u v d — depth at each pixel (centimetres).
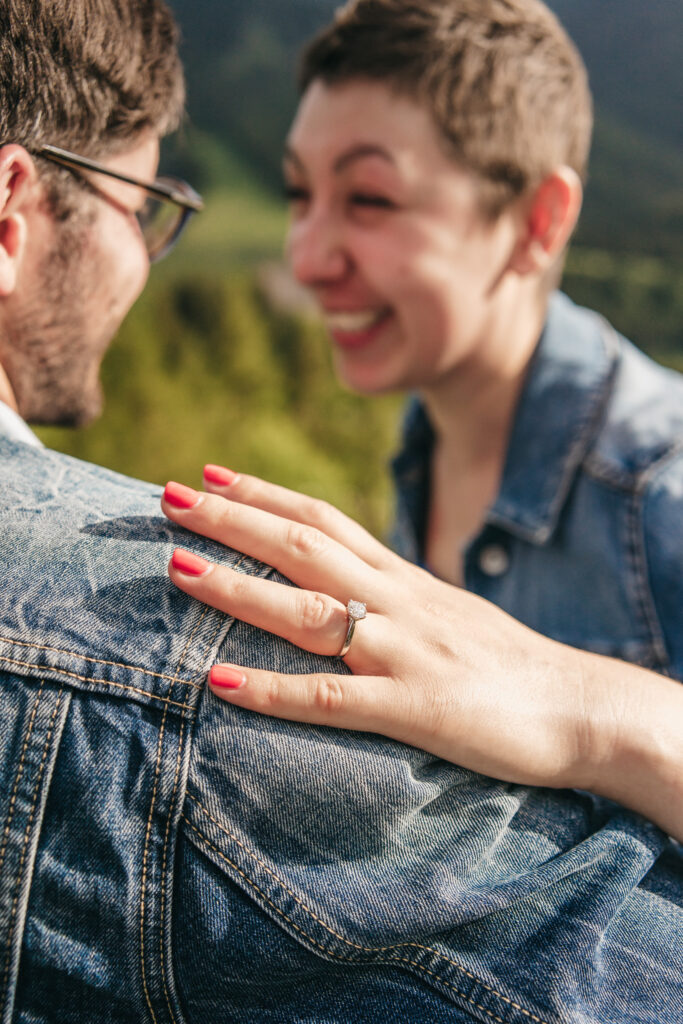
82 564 60
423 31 137
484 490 187
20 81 66
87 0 69
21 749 54
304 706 57
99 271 78
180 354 490
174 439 480
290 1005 56
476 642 67
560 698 68
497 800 62
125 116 76
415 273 152
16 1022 55
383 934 54
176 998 55
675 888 67
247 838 54
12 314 75
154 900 53
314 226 158
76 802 54
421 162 144
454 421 182
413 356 164
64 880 53
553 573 161
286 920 53
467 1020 54
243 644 60
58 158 71
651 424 149
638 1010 56
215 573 59
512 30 143
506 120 144
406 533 211
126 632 58
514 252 160
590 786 69
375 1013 55
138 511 67
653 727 69
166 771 54
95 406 90
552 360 164
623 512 147
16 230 70
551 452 158
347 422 525
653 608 147
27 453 70
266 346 512
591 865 63
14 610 57
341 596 66
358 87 143
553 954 56
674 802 67
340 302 163
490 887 58
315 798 56
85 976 54
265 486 72
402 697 60
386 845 57
